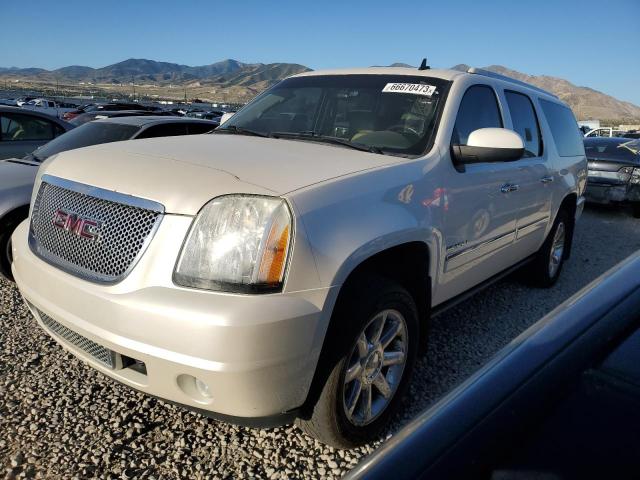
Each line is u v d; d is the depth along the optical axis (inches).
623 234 324.5
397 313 101.8
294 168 96.0
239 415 81.6
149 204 86.8
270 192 84.4
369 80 142.3
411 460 37.2
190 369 78.2
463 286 135.9
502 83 156.3
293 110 144.7
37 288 98.4
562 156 189.3
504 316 170.2
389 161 108.7
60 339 100.3
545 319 51.6
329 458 98.3
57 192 103.2
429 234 108.0
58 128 296.2
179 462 95.6
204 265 81.0
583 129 1181.7
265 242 80.4
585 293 54.2
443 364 135.8
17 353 131.8
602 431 35.0
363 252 90.0
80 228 93.8
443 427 39.4
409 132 123.4
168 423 106.4
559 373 40.9
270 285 80.0
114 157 103.5
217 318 76.6
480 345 148.1
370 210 94.1
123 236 88.3
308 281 82.3
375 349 98.4
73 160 107.8
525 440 36.0
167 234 84.0
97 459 95.0
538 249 185.9
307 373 84.8
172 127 272.1
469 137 121.8
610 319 46.3
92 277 89.9
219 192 85.0
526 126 165.8
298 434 105.0
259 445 101.0
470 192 124.4
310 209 84.6
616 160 379.9
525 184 153.9
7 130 275.0
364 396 99.0
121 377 88.4
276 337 78.4
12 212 171.9
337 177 94.4
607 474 32.4
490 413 39.2
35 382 118.8
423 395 120.6
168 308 79.1
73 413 108.0
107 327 84.7
